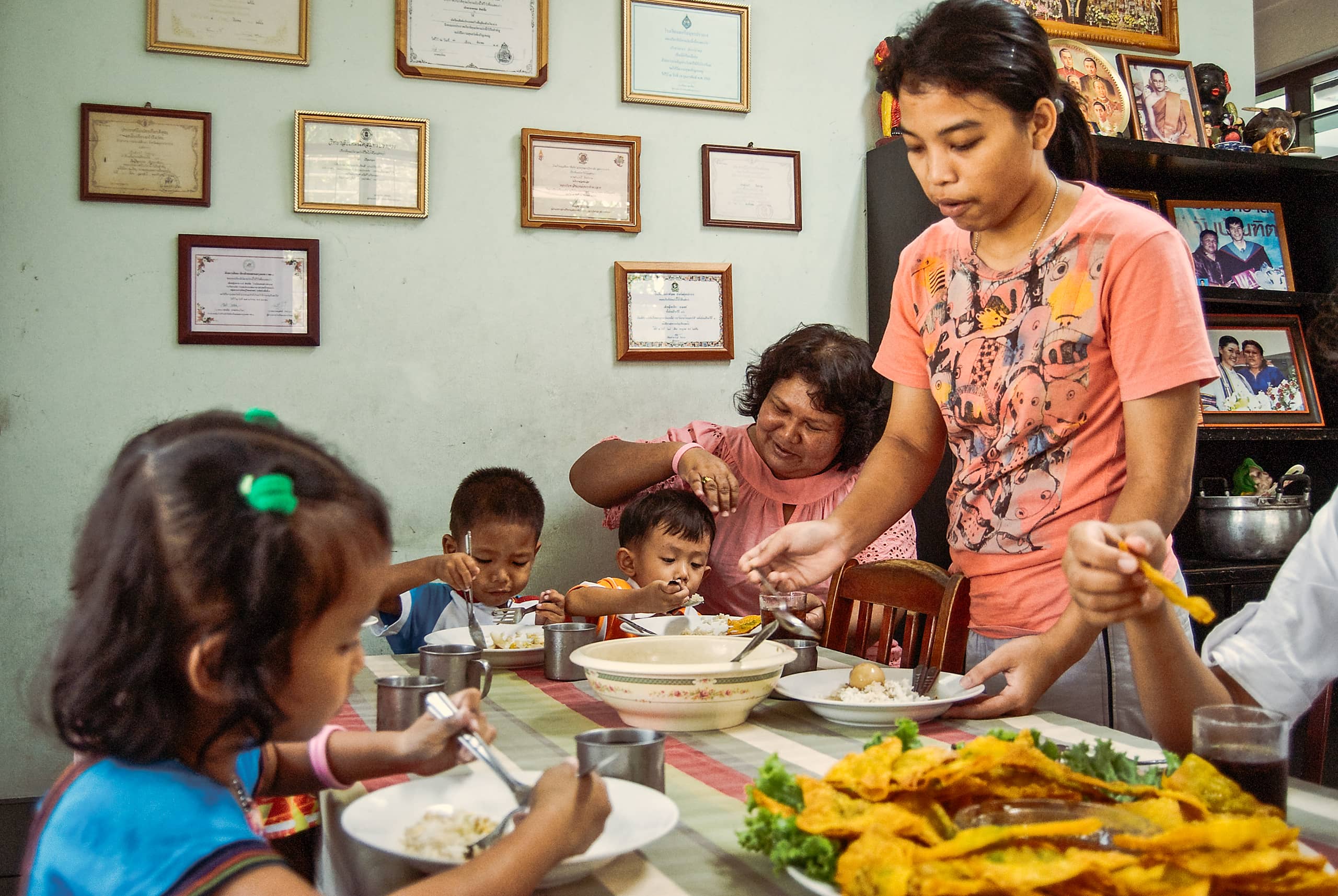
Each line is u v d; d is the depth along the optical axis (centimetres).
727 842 79
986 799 71
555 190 263
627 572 221
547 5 261
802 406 216
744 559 141
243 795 80
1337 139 430
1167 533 122
